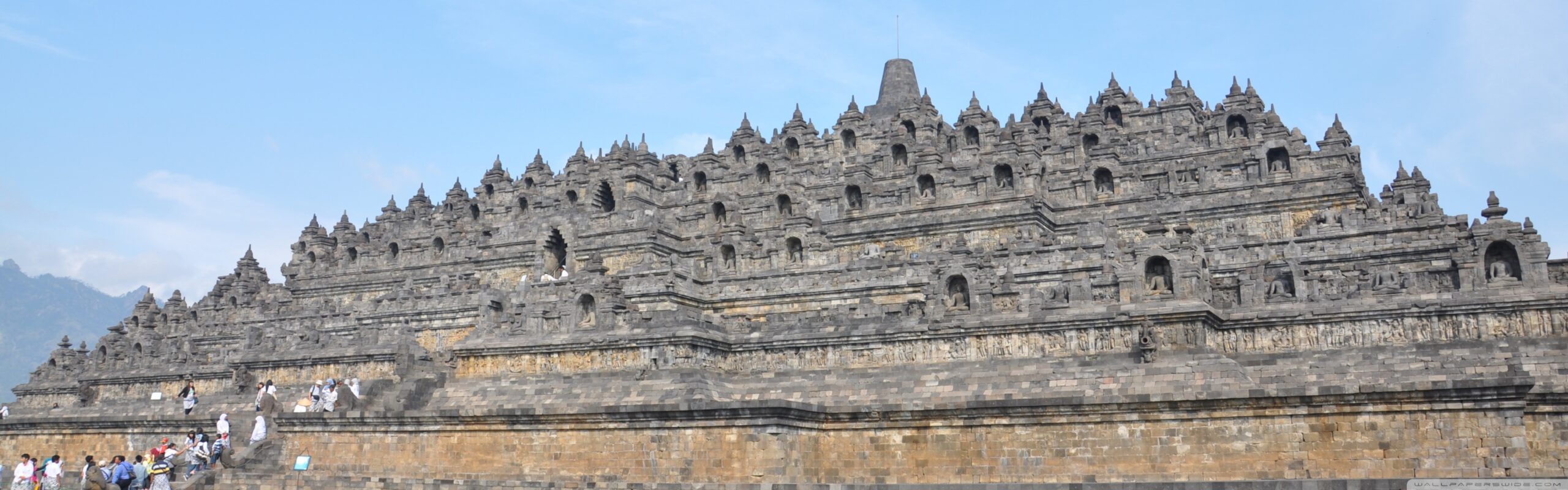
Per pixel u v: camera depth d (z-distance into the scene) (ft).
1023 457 191.93
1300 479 167.73
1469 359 192.65
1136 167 319.06
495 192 399.44
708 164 356.38
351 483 214.90
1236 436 181.47
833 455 203.31
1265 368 201.26
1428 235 247.09
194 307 394.73
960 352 217.36
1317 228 257.75
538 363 242.58
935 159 310.04
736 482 196.34
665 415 204.23
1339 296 206.90
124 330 383.04
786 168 342.03
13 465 294.66
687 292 280.10
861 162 346.95
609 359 234.17
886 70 433.48
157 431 276.82
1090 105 349.82
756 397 223.92
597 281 246.47
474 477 218.38
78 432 287.69
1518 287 198.08
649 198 354.33
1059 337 210.59
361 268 387.75
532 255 347.97
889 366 221.87
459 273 358.84
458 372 251.60
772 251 292.61
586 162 384.47
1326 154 279.69
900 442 199.41
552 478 211.61
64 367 359.05
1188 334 201.57
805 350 229.25
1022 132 350.02
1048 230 298.35
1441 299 200.03
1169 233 286.46
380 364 285.64
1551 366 187.32
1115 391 197.57
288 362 297.53
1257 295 211.20
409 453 226.17
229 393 298.56
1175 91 346.33
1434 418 171.73
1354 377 194.08
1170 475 183.62
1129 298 208.44
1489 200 229.86
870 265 270.26
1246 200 281.13
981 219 296.30
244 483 220.02
